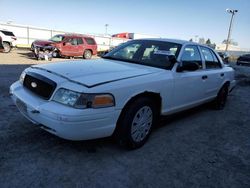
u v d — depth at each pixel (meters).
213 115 5.80
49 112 2.93
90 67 3.68
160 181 2.96
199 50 5.02
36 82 3.31
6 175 2.79
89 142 3.71
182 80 4.23
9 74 8.79
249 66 27.50
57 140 3.67
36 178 2.79
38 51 15.80
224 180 3.12
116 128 3.42
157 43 4.69
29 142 3.55
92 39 20.33
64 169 3.00
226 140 4.36
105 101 3.03
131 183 2.87
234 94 8.88
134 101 3.46
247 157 3.79
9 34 19.08
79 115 2.86
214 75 5.39
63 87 3.01
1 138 3.59
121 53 4.75
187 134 4.46
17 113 4.62
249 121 5.57
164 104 3.98
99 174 2.97
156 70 3.94
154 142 3.97
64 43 18.36
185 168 3.29
